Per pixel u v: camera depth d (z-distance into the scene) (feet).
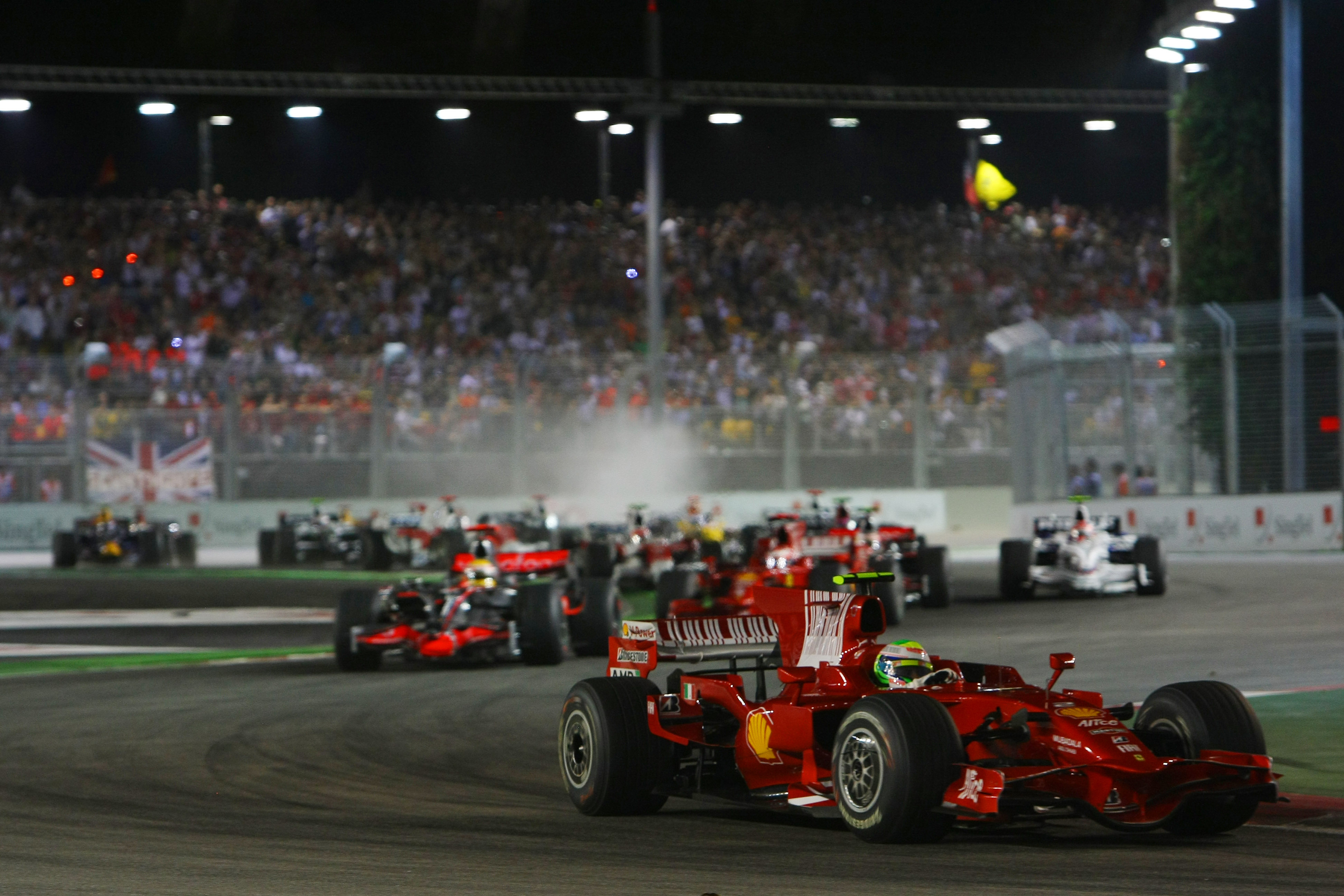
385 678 127.54
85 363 299.38
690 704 70.54
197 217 373.40
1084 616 163.84
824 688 65.05
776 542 163.53
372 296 357.61
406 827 66.03
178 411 299.99
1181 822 61.31
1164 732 61.57
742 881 53.57
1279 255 276.21
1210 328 249.14
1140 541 185.37
